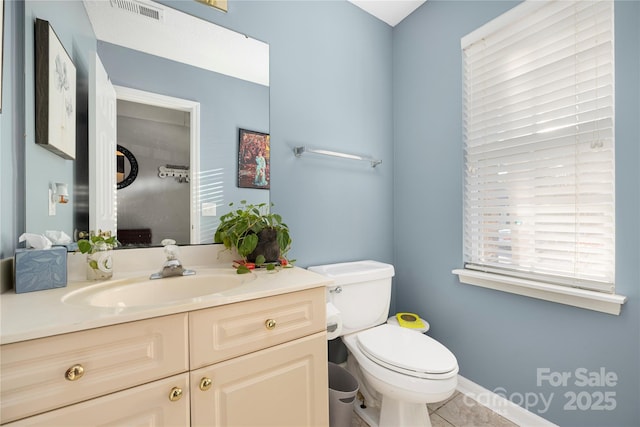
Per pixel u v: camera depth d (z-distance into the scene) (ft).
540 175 4.25
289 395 2.99
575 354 3.84
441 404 4.82
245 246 3.84
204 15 4.21
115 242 3.41
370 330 4.52
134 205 3.67
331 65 5.50
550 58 4.12
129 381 2.15
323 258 5.37
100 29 3.54
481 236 5.02
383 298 5.13
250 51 4.56
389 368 3.59
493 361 4.76
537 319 4.22
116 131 3.58
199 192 4.09
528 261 4.40
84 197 3.36
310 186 5.20
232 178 4.37
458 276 5.27
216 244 4.21
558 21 4.00
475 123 5.08
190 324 2.41
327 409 3.27
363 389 4.83
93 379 2.03
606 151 3.59
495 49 4.76
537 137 4.27
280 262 4.20
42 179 3.04
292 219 4.98
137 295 3.14
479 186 5.05
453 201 5.36
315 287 3.22
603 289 3.59
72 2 3.36
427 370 3.41
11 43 2.71
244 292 2.74
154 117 3.83
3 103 2.57
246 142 4.50
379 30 6.29
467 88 5.20
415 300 6.09
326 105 5.41
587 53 3.73
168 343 2.31
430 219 5.77
